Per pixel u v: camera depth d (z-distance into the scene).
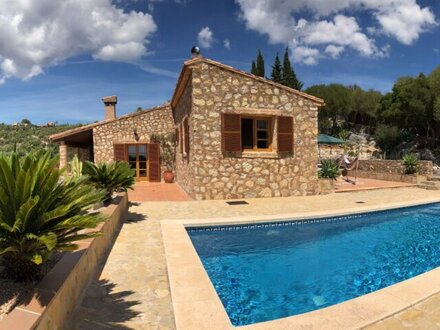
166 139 17.84
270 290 4.85
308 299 4.55
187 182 13.14
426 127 35.00
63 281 2.98
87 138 19.59
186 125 12.91
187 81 12.38
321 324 3.05
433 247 7.02
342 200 11.45
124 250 5.61
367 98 44.88
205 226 7.79
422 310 3.33
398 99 34.75
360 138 43.09
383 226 8.83
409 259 6.28
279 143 11.99
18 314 2.30
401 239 7.62
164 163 17.92
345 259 6.27
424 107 32.22
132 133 17.50
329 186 13.06
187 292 3.81
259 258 6.31
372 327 3.01
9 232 2.72
